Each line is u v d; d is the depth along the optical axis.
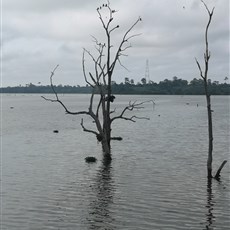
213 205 24.34
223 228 20.50
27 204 24.86
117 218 22.19
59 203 25.09
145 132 68.75
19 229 20.58
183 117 108.38
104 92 39.59
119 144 52.72
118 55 39.34
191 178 31.70
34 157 42.72
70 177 32.56
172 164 37.81
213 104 197.50
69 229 20.58
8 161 40.22
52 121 96.50
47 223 21.47
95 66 39.03
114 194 27.12
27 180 31.47
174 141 55.47
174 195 26.64
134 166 37.00
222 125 80.69
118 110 145.62
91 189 28.55
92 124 87.00
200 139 57.34
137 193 27.28
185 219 21.88
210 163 31.56
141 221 21.62
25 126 82.44
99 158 41.75
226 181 30.50
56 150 47.91
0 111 147.38
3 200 25.72
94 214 22.91
